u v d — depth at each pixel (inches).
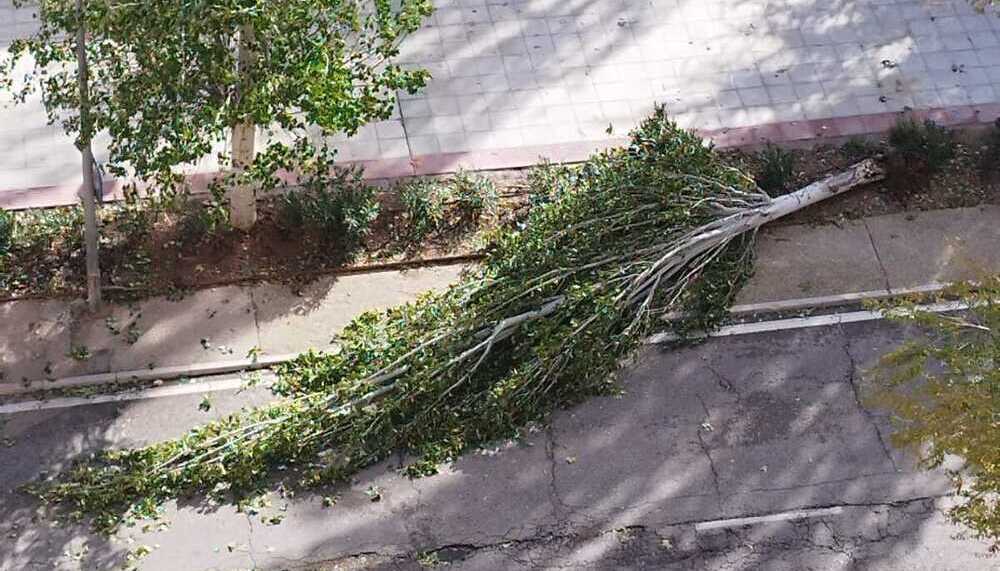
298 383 504.1
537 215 544.1
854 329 549.3
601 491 487.2
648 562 470.9
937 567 477.4
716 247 546.9
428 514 474.3
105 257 536.7
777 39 667.4
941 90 649.6
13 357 505.7
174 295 531.2
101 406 496.7
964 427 401.4
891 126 627.8
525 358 502.6
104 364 507.5
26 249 535.8
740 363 532.7
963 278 550.9
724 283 544.7
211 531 462.6
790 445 507.8
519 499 481.7
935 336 548.7
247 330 524.7
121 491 464.8
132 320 522.0
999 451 392.5
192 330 522.0
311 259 549.6
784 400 521.7
